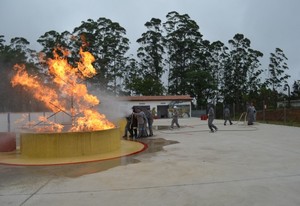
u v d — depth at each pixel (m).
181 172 7.31
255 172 7.17
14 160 9.41
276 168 7.57
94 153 10.07
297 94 61.84
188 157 9.31
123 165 8.34
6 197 5.64
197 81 56.56
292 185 6.04
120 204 5.14
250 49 68.94
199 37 64.75
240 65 68.50
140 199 5.38
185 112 37.97
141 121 15.15
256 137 14.04
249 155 9.46
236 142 12.45
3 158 9.80
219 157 9.22
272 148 10.73
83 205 5.13
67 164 8.62
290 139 13.12
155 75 63.38
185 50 63.50
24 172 7.76
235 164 8.13
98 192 5.84
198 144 12.15
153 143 12.84
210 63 67.69
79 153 9.81
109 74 54.44
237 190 5.77
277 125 21.23
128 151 10.73
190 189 5.90
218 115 39.66
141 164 8.41
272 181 6.36
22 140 10.27
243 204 5.02
